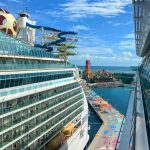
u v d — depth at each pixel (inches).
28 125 1909.4
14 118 1738.4
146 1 741.3
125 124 714.2
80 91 3157.0
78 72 3284.9
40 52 2272.4
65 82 2687.0
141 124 685.9
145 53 2052.2
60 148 2288.4
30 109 1937.7
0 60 1695.4
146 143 558.3
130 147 549.6
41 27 3166.8
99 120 5300.2
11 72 1686.8
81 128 3004.4
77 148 2795.3
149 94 1263.5
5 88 1635.1
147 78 1525.6
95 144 3563.0
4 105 1632.6
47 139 2209.6
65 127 2588.6
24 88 1854.1
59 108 2480.3
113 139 3791.8
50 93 2284.7
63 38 3250.5
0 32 1737.2
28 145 1900.8
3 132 1601.9
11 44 1835.6
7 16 2215.8
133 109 948.6
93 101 6934.1
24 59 1969.7
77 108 2965.1
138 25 1197.7
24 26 2918.3
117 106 7780.5
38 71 2063.2
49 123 2257.6
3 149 1610.5
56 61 2630.4
